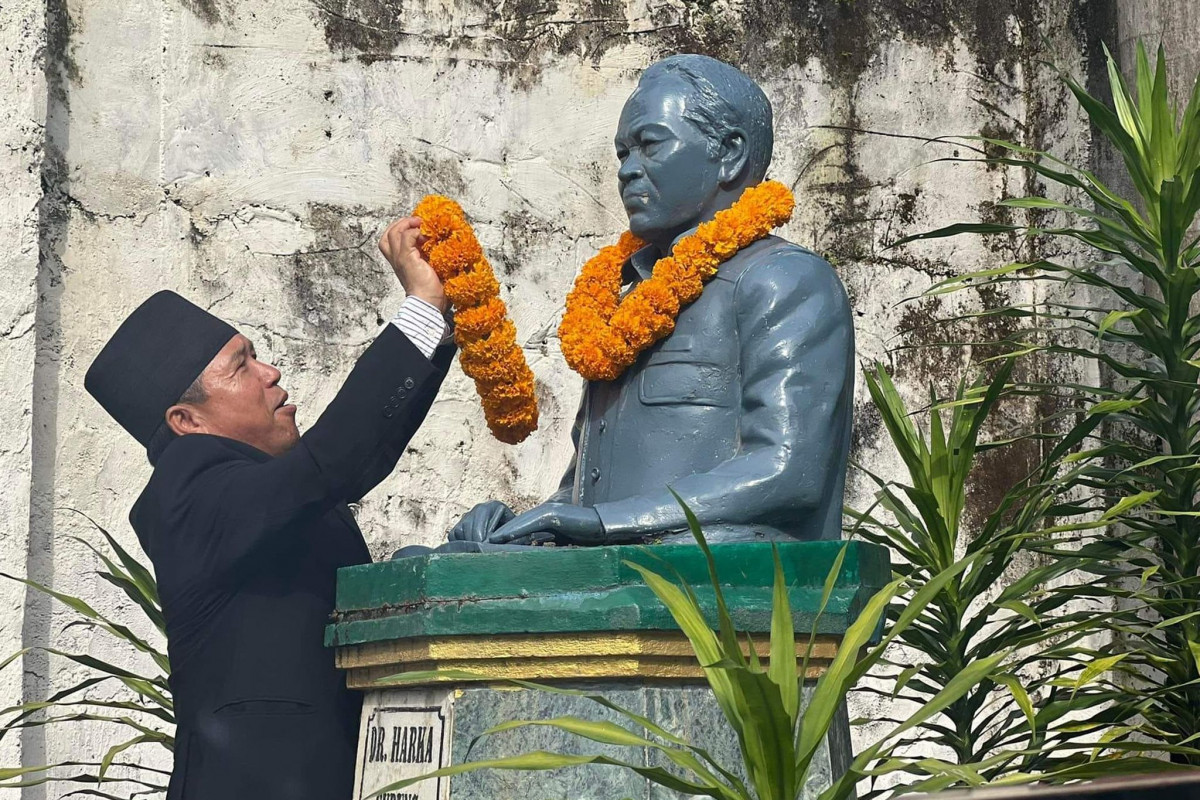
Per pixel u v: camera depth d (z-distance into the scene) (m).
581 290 3.17
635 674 2.50
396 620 2.62
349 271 4.74
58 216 4.36
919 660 5.10
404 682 2.54
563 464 4.89
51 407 4.27
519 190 4.98
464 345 3.04
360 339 4.72
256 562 3.02
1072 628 3.65
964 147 5.49
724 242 2.97
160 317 3.42
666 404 2.95
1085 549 3.88
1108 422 4.99
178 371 3.35
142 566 3.97
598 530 2.75
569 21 5.11
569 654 2.51
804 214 5.29
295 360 4.62
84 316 4.37
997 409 5.38
